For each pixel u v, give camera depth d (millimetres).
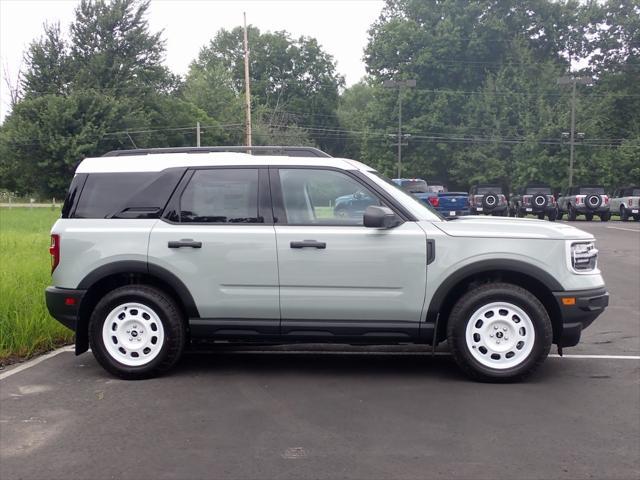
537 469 3789
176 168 5723
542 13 57375
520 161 51250
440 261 5367
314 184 5625
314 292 5449
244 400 5066
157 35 56406
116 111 49969
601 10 57438
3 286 7793
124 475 3732
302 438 4266
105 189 5750
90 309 5812
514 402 4992
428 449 4078
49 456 4004
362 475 3709
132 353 5633
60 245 5656
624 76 56281
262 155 5840
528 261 5359
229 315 5566
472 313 5391
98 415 4730
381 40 58938
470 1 56219
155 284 5820
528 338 5379
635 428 4445
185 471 3775
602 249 16891
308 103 83938
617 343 6953
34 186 51438
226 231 5508
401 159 57562
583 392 5242
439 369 5969
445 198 21656
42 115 49062
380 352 6637
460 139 54594
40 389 5371
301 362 6254
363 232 5414
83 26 54750
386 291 5410
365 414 4730
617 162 50188
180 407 4902
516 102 52625
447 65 55875
